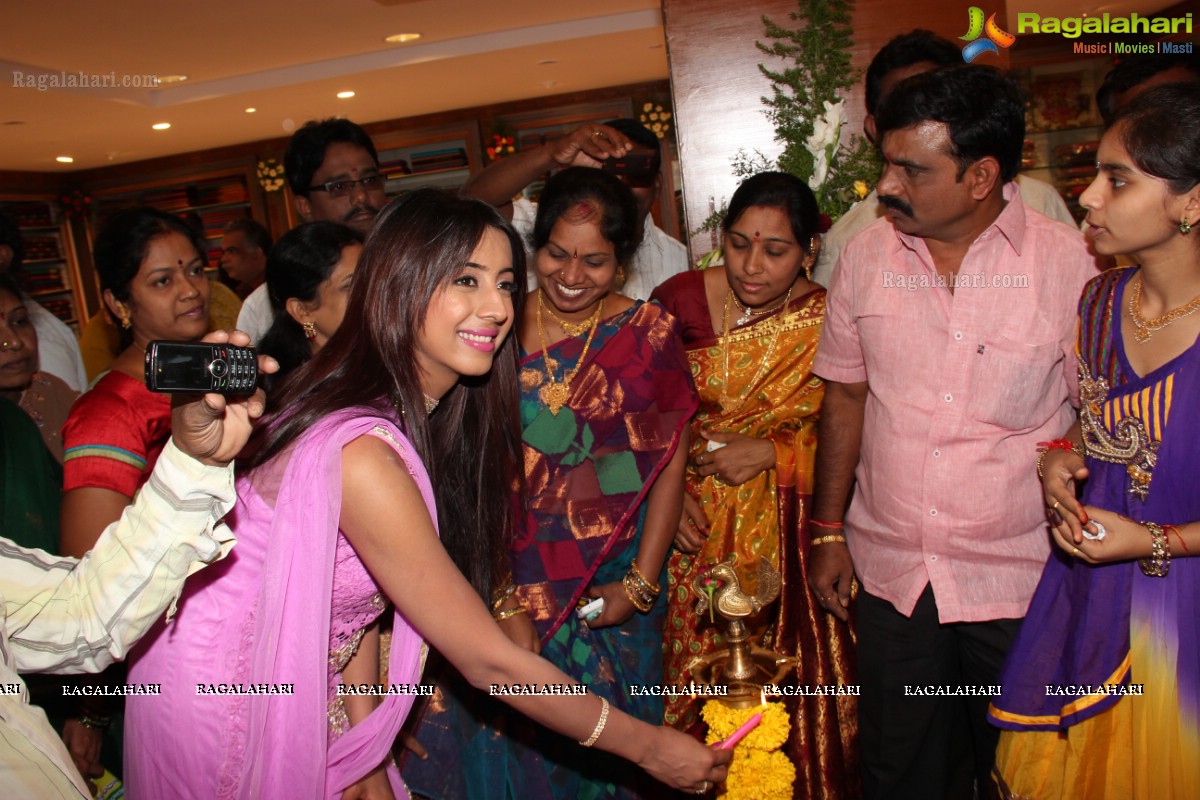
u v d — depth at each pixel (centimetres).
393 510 126
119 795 206
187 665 134
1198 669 151
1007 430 182
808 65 269
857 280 195
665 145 881
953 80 165
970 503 185
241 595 133
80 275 970
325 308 194
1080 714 160
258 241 514
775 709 146
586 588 206
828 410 213
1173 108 139
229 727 133
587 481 203
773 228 204
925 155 167
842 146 268
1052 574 169
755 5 276
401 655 145
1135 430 153
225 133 844
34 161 857
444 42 636
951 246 182
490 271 137
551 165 245
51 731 110
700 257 287
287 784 132
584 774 197
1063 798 166
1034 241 178
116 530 110
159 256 181
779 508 224
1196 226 143
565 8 584
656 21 629
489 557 167
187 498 106
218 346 99
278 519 129
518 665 131
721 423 227
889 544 196
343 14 524
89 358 418
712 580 149
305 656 130
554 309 209
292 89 675
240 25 516
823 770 221
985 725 205
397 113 866
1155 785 156
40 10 439
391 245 136
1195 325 146
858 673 213
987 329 179
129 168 945
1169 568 151
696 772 140
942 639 198
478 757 194
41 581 114
